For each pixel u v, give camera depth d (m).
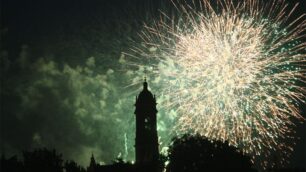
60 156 119.38
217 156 120.62
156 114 148.00
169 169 122.50
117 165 133.38
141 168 130.38
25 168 115.00
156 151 144.75
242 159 121.62
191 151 121.56
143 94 149.00
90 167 140.88
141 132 146.00
